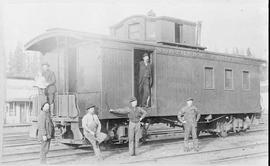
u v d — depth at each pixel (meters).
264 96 16.44
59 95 11.65
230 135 15.60
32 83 19.14
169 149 11.88
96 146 10.10
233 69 15.44
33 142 13.12
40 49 13.00
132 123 10.66
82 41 11.74
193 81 13.76
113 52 11.33
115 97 11.26
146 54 12.38
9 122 18.83
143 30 14.90
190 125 11.47
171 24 15.01
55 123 11.73
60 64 12.41
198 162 10.34
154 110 12.34
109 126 11.56
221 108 14.78
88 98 11.26
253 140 13.91
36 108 12.32
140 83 12.46
